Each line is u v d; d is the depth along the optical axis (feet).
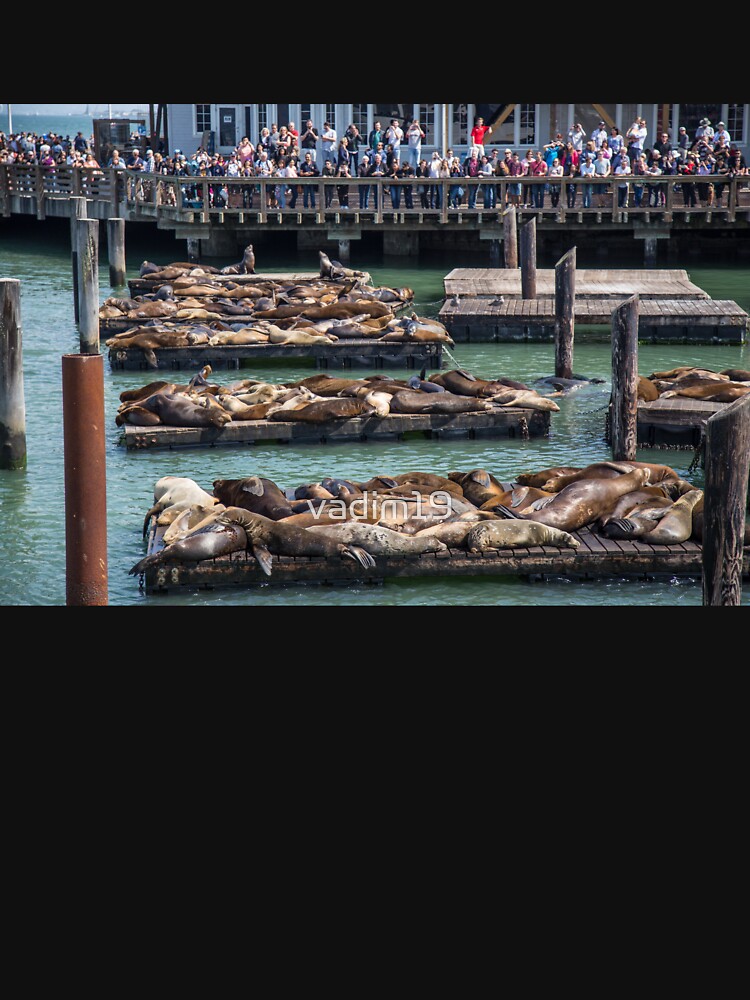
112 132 131.54
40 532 40.93
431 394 52.54
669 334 74.28
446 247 116.16
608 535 37.45
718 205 104.27
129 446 50.19
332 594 35.60
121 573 37.14
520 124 120.98
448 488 39.78
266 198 104.63
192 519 37.27
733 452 28.43
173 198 110.11
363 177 104.06
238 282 87.81
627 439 48.08
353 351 67.21
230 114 124.98
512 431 52.90
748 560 35.70
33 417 55.67
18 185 122.52
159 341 66.23
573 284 62.08
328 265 88.74
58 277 101.50
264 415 51.93
